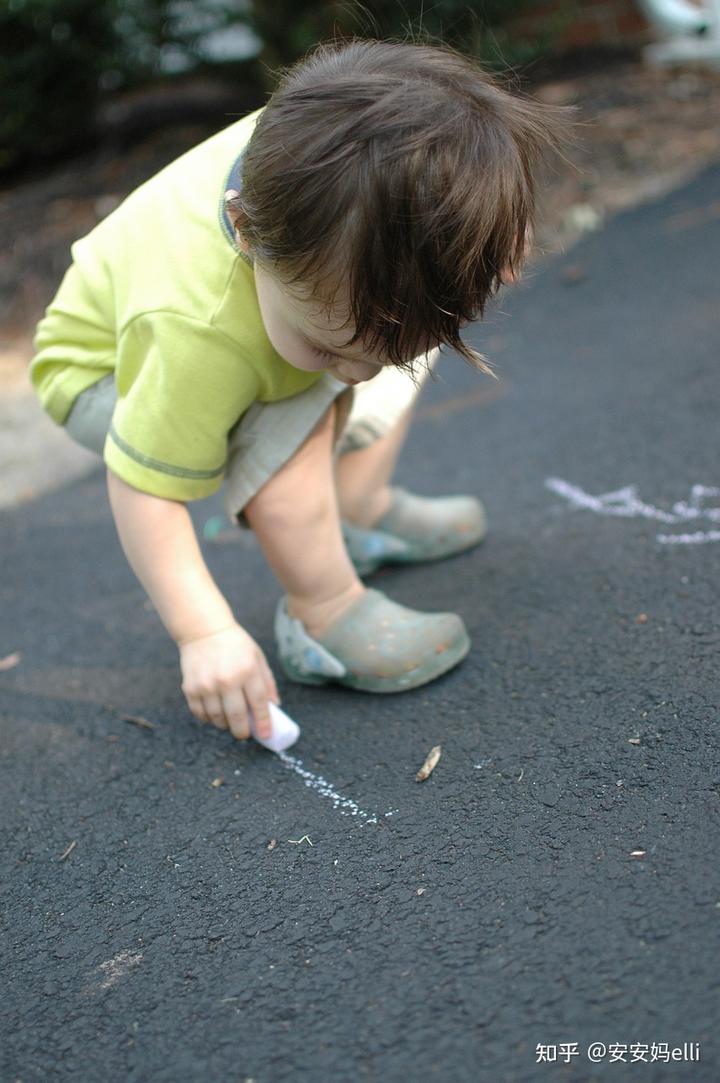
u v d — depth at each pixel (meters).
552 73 5.71
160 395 1.46
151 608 2.17
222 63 5.60
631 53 5.80
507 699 1.63
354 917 1.27
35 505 2.82
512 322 3.48
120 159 5.47
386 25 4.75
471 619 1.88
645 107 5.13
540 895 1.24
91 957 1.29
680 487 2.22
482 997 1.12
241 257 1.39
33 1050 1.17
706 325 3.11
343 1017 1.14
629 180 4.52
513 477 2.45
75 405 1.68
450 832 1.38
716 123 4.90
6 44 5.23
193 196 1.47
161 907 1.35
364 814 1.45
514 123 1.19
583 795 1.39
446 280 1.14
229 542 2.40
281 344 1.35
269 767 1.60
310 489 1.65
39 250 4.63
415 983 1.16
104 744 1.73
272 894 1.33
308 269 1.16
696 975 1.09
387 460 2.02
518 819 1.37
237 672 1.53
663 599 1.81
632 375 2.88
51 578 2.38
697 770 1.39
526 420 2.76
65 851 1.49
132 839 1.49
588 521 2.16
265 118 1.21
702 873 1.22
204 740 1.70
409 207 1.10
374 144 1.11
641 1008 1.07
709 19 5.33
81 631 2.12
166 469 1.50
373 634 1.71
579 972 1.13
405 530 2.09
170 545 1.54
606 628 1.76
